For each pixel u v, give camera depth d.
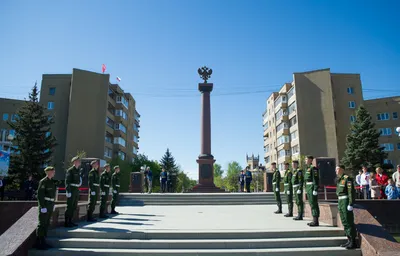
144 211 15.96
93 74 46.91
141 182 26.05
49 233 9.35
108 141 50.88
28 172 34.12
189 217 13.12
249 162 111.31
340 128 48.19
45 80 47.50
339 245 9.20
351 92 49.44
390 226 13.80
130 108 63.75
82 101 45.31
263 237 9.33
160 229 9.70
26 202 12.70
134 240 8.91
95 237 9.21
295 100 48.28
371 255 8.45
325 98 46.78
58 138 45.50
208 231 9.35
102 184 12.88
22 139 34.91
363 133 38.59
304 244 9.03
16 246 8.17
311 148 46.00
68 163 42.91
